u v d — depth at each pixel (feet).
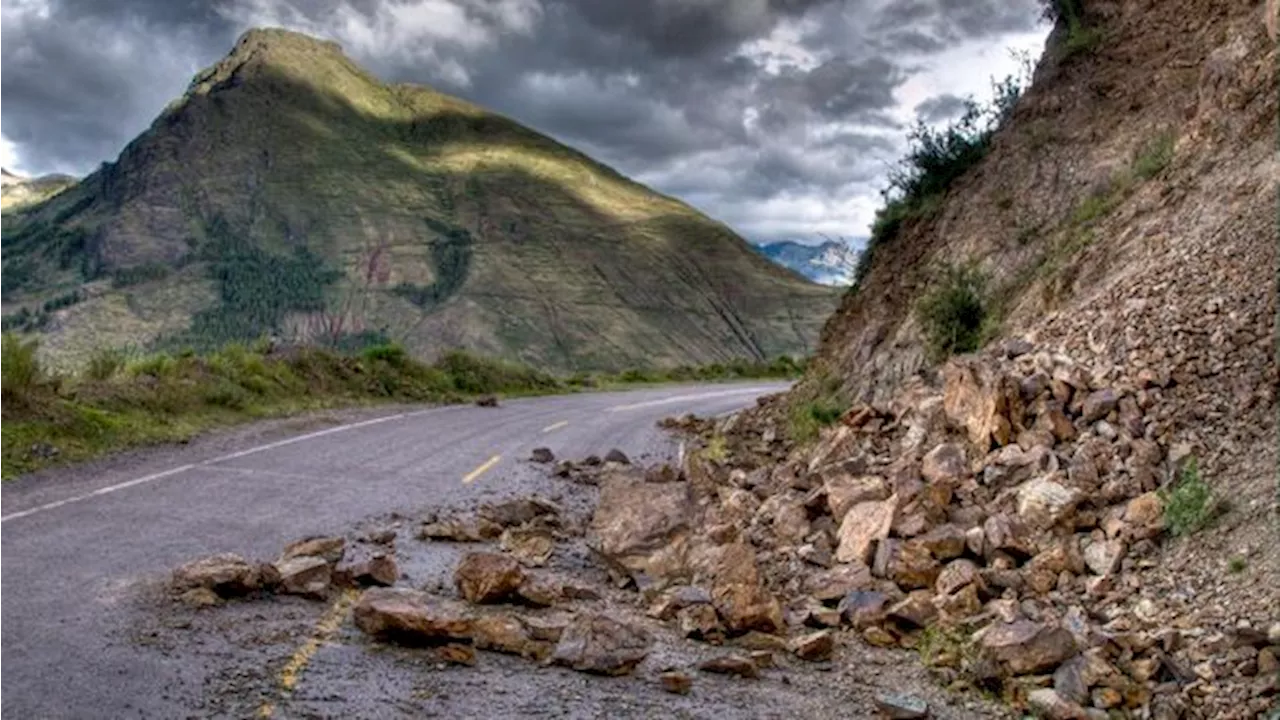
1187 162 47.09
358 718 18.62
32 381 47.98
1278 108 42.91
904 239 71.51
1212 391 32.17
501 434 66.13
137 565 27.40
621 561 32.14
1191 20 58.75
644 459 61.21
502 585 27.61
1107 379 35.53
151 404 54.80
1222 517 26.43
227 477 41.60
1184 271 38.45
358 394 80.53
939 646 25.05
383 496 41.09
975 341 53.31
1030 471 32.65
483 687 21.04
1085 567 27.35
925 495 32.04
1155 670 21.70
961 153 70.33
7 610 22.67
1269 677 20.43
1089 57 63.46
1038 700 20.88
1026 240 56.54
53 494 35.37
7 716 17.11
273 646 22.20
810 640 24.89
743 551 28.43
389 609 23.31
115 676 19.40
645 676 22.77
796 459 51.57
